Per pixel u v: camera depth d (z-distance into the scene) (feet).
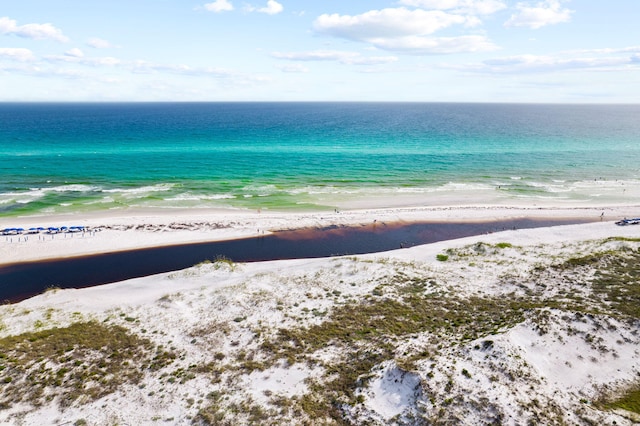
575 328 83.87
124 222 179.73
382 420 63.77
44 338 87.45
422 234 180.96
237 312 99.45
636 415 63.87
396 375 71.56
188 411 67.67
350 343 86.02
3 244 152.97
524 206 219.20
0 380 73.56
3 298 120.57
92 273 137.59
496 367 72.43
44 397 70.49
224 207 206.90
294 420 64.95
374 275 121.39
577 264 122.83
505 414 61.98
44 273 135.95
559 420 61.52
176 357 82.53
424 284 115.34
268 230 178.91
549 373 73.31
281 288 113.50
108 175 266.98
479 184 266.77
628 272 115.55
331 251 162.20
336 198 229.04
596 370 74.54
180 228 176.45
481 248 143.84
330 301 105.50
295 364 79.36
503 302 103.30
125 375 77.05
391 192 243.81
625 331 82.74
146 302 106.83
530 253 139.23
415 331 89.71
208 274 126.11
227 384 74.28
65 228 166.40
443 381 68.74
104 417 66.59
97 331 91.40
